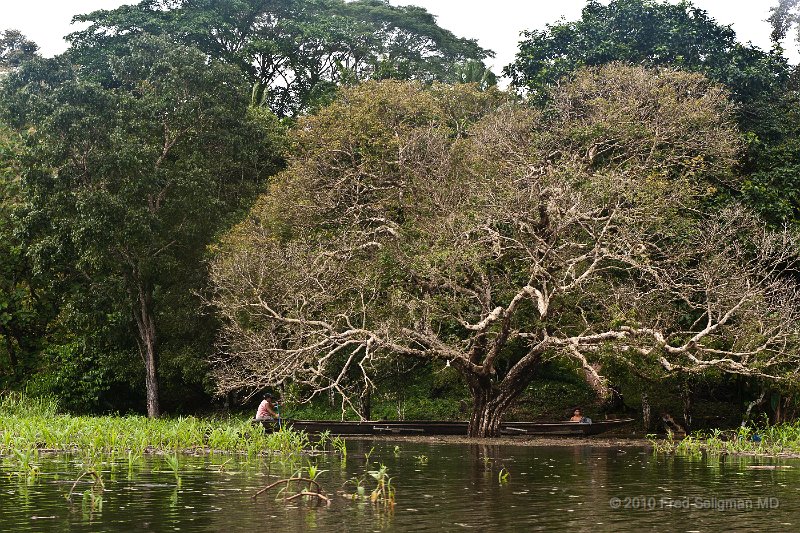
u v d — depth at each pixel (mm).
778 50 33781
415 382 34188
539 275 22516
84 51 44188
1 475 12961
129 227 29844
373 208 26875
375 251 26281
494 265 24797
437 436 24984
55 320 39125
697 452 19250
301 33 48719
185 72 32469
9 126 32531
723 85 29672
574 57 34125
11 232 35812
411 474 13883
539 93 33219
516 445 21609
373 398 33688
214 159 33531
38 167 30547
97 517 9109
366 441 23000
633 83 28672
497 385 24562
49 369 36250
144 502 10195
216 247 30125
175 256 32969
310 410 34844
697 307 23422
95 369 34438
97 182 30500
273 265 25719
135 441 18031
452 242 23531
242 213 33344
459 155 26844
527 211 21906
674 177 28156
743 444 20734
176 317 32500
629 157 27391
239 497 10672
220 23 46625
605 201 23016
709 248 23031
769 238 23266
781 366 23953
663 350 22172
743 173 30844
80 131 29734
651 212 23438
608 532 8570
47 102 30031
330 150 28766
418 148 27094
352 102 31031
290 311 25000
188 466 14664
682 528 8859
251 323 27859
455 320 24766
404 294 24469
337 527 8609
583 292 23078
